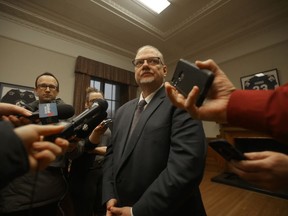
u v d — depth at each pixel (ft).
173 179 2.42
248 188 9.15
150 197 2.47
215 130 12.96
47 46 11.51
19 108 2.31
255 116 1.28
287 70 10.52
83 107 12.17
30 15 10.50
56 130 1.20
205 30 12.35
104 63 13.83
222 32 12.46
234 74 12.68
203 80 1.56
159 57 3.95
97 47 13.83
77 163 4.73
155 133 2.94
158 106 3.23
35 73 10.89
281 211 6.89
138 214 2.46
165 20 11.59
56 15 10.89
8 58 10.13
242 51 12.35
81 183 4.84
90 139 3.97
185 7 10.49
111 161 3.71
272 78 10.94
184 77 1.84
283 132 1.17
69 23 11.57
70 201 4.88
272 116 1.21
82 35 12.51
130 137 3.19
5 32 10.14
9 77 10.04
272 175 1.27
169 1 10.04
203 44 13.78
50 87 5.12
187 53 14.90
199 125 2.78
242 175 1.40
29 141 1.06
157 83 3.80
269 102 1.26
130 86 15.35
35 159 1.07
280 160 1.27
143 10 10.75
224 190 9.15
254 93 1.37
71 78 12.37
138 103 3.83
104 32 12.64
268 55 11.32
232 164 1.46
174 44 14.08
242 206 7.39
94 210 5.74
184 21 11.59
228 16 11.07
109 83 14.79
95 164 5.32
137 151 2.98
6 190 3.43
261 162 1.29
